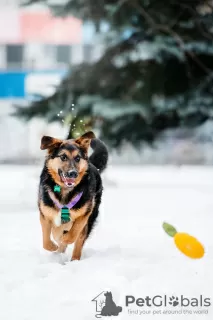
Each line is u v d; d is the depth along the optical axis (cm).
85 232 750
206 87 1947
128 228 1027
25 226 1058
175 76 1917
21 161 4078
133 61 1956
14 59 4434
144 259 720
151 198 1620
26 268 680
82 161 731
